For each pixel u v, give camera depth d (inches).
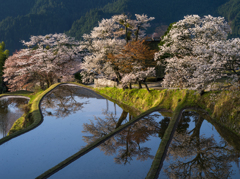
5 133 1207.6
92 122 1300.4
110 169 730.8
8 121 1376.7
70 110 1560.0
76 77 2511.1
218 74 811.4
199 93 1162.6
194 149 821.9
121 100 1610.5
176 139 898.7
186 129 978.7
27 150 929.5
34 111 1492.4
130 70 1497.3
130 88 1630.2
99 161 789.2
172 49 1080.8
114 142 959.6
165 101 1291.8
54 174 711.1
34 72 2122.3
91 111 1512.1
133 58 1467.8
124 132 1063.0
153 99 1369.3
